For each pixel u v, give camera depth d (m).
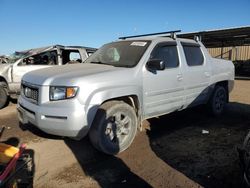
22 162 3.14
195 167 4.28
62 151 4.90
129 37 6.47
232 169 4.20
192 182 3.83
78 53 9.82
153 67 5.10
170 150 4.96
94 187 3.73
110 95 4.53
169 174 4.06
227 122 6.78
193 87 6.25
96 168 4.27
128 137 4.87
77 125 4.20
